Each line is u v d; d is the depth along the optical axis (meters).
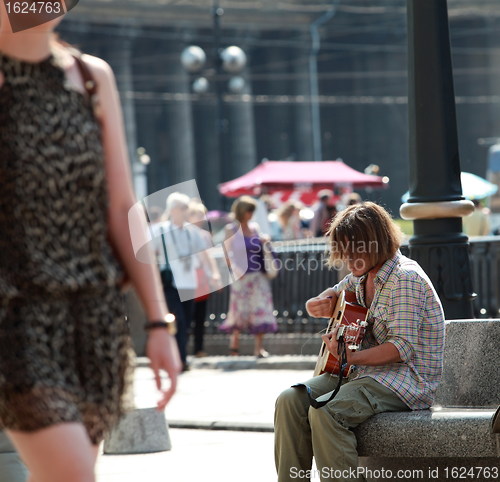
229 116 160.38
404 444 10.55
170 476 14.44
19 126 6.14
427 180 15.99
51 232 6.16
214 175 164.50
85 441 5.98
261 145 171.75
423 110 16.02
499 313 27.67
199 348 32.28
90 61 6.53
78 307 6.23
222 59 86.12
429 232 16.09
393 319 10.87
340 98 161.88
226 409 20.83
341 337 10.84
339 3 160.12
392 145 166.00
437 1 16.00
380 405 10.74
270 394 23.12
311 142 165.25
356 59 167.25
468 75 163.62
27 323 6.07
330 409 10.52
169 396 6.56
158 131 174.88
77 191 6.22
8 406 6.00
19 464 9.88
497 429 10.16
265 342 32.56
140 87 167.50
